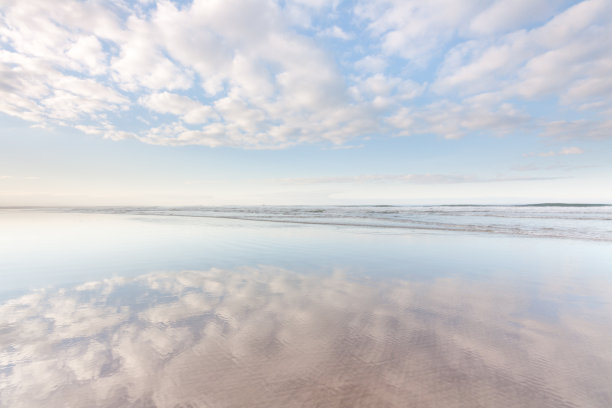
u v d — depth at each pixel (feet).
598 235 48.14
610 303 16.48
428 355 10.57
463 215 111.55
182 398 8.08
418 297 17.47
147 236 47.65
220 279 21.58
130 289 18.92
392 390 8.52
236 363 9.90
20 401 7.89
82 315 14.32
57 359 10.07
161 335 12.05
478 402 8.04
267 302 16.44
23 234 50.75
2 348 10.88
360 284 20.40
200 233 51.93
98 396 8.13
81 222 81.05
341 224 71.82
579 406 7.87
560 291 18.79
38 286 19.57
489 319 14.14
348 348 11.07
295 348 11.03
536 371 9.58
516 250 34.30
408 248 35.83
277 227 64.44
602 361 10.19
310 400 8.05
